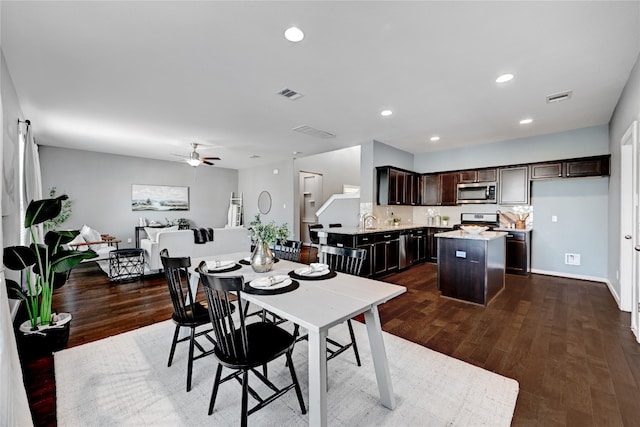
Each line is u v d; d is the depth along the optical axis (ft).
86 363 7.44
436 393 6.30
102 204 23.31
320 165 29.66
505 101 11.66
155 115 13.47
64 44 7.75
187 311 7.38
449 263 12.64
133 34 7.31
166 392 6.35
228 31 7.19
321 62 8.66
